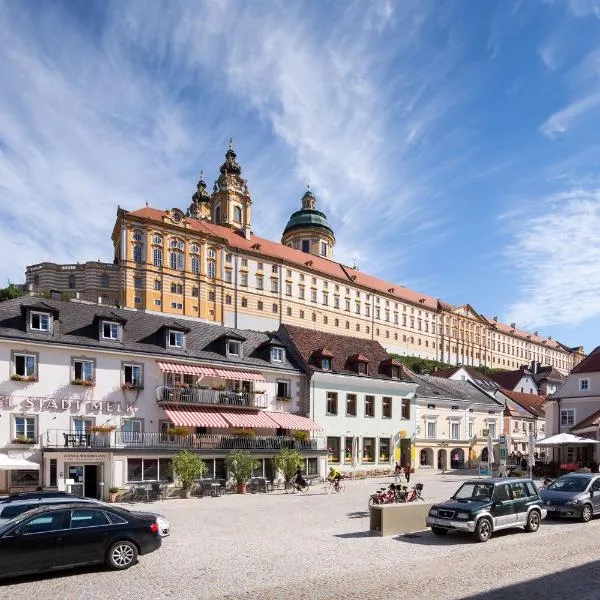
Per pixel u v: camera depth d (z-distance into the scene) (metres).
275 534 20.36
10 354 32.53
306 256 129.38
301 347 47.31
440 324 156.62
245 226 124.88
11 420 32.06
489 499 19.50
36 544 13.59
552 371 116.94
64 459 31.81
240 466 35.78
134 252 95.06
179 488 34.28
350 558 16.16
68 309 37.31
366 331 133.12
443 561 15.72
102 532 14.59
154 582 13.58
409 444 51.81
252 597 12.33
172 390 37.66
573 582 13.61
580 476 24.84
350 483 41.66
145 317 41.00
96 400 35.06
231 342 42.72
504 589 12.96
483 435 60.53
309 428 42.69
